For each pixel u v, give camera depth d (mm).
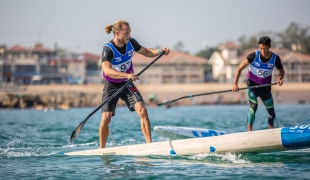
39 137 34750
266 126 41938
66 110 130375
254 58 28547
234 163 21141
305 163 21016
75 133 24656
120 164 21422
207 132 28312
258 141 21344
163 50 24547
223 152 22125
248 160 21734
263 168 20031
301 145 20734
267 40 28047
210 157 22344
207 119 59531
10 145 29812
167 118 65062
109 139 32531
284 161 21516
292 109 95938
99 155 24000
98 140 32062
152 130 39594
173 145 23031
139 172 19703
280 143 20969
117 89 24109
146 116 23938
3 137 34562
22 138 34031
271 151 21516
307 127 20734
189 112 91000
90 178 18859
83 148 28109
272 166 20453
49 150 27188
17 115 86562
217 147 22172
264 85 28609
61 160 22984
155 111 102250
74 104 173375
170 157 22703
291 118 56594
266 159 21984
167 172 19594
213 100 187750
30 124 51531
